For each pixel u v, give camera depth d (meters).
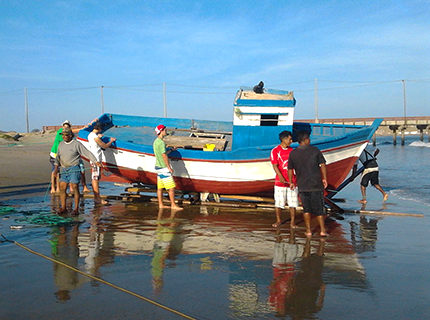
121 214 8.63
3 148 33.38
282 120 9.64
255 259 5.41
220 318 3.59
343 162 9.35
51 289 4.20
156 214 8.68
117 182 11.32
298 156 6.80
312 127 11.62
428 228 7.52
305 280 4.60
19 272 4.73
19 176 15.19
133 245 6.04
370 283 4.52
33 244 5.99
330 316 3.66
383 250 5.93
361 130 9.23
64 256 5.40
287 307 3.85
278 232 7.12
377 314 3.72
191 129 12.92
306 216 6.80
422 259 5.46
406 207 10.07
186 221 7.96
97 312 3.66
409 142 65.94
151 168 10.16
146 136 12.40
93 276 4.61
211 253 5.68
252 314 3.69
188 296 4.07
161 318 3.56
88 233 6.78
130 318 3.55
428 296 4.15
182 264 5.14
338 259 5.44
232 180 9.67
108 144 10.14
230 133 12.30
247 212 9.09
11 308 3.73
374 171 10.73
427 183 14.87
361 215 8.96
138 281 4.48
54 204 9.75
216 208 9.59
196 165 9.76
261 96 9.85
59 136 11.20
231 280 4.56
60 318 3.54
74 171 8.33
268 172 9.41
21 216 8.12
